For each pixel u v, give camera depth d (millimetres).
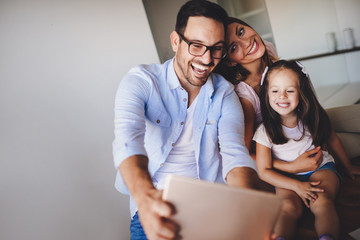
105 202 1824
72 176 1729
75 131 1738
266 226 728
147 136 1344
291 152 1581
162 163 1332
